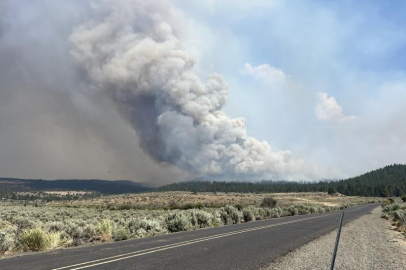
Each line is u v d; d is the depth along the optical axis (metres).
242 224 22.62
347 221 24.61
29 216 36.22
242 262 8.30
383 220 25.77
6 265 7.98
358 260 8.81
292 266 7.89
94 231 16.09
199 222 21.86
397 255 9.65
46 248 11.73
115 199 150.25
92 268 7.43
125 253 9.73
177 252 9.88
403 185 197.38
